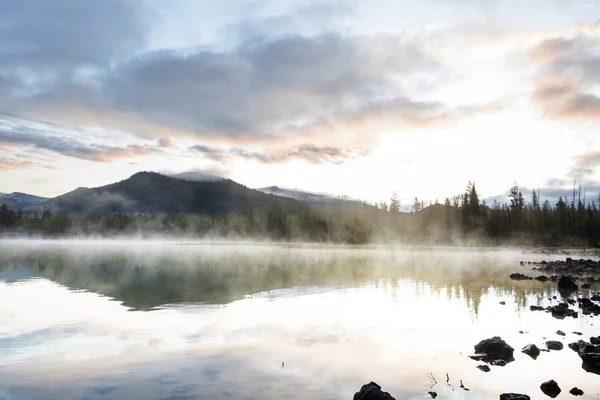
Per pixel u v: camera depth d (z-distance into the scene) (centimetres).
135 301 2153
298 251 8781
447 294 2462
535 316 1831
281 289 2638
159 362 1148
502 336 1480
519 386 996
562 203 11738
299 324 1639
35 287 2669
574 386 998
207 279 3203
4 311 1869
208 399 894
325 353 1248
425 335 1480
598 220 10638
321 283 2972
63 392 932
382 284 2923
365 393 859
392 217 15450
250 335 1459
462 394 941
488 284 2984
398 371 1093
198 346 1313
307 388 962
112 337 1418
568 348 1322
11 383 986
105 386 968
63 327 1566
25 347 1291
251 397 905
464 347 1329
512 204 12975
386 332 1517
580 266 4406
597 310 1969
